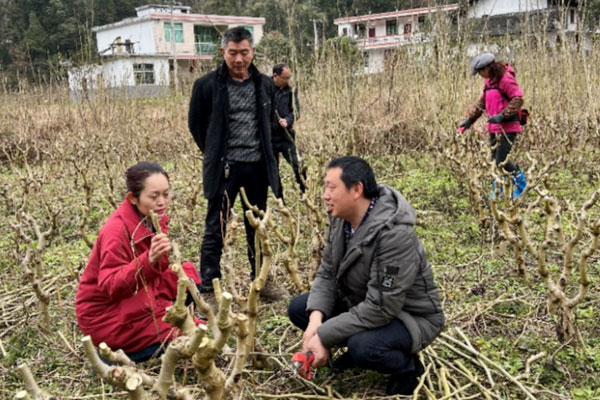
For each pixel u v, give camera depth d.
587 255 3.00
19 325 3.90
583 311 3.67
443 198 6.46
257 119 3.97
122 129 8.84
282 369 3.15
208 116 3.96
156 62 21.75
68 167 8.20
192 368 3.16
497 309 3.85
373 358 2.72
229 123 3.92
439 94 7.70
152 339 3.07
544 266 3.21
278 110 5.94
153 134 9.98
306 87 7.69
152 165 3.07
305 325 3.18
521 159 7.32
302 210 5.89
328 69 7.22
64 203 7.02
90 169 8.09
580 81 7.96
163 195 3.06
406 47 9.41
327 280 3.02
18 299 4.35
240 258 4.93
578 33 7.99
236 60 3.77
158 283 3.17
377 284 2.70
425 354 3.21
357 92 8.90
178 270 1.94
